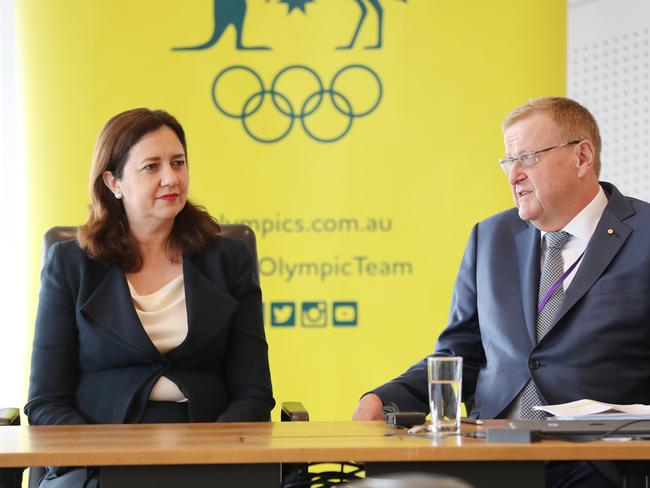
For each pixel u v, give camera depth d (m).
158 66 5.77
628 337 3.58
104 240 3.72
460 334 4.00
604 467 3.13
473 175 5.77
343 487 1.34
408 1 5.79
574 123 3.78
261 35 5.81
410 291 5.78
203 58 5.79
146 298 3.67
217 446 2.42
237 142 5.80
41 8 5.73
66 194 5.68
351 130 5.80
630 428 2.59
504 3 5.75
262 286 5.78
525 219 3.83
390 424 2.97
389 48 5.79
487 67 5.76
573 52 7.23
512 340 3.72
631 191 7.08
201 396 3.55
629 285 3.60
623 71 7.07
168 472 2.37
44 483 3.34
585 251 3.70
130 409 3.51
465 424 2.91
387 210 5.79
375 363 5.77
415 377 3.69
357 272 5.79
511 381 3.68
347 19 5.80
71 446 2.47
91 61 5.74
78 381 3.64
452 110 5.77
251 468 2.38
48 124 5.71
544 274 3.78
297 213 5.80
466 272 4.04
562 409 3.01
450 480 1.30
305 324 5.79
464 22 5.77
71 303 3.67
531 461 2.38
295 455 2.35
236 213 5.80
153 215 3.73
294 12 5.80
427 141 5.79
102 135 3.81
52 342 3.62
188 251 3.79
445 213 5.78
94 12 5.75
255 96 5.80
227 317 3.68
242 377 3.71
